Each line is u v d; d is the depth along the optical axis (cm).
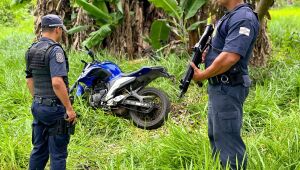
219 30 326
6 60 839
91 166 449
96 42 793
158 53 798
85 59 762
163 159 413
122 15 823
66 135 366
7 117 570
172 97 604
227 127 329
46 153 384
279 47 959
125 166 414
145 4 870
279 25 1259
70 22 907
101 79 570
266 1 559
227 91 325
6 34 1503
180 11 720
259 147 418
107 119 545
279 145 399
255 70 684
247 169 362
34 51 362
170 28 746
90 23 865
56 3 904
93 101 568
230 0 321
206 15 766
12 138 479
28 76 379
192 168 385
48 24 363
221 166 346
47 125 364
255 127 500
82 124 549
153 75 537
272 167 365
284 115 513
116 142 511
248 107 534
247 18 311
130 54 852
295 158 377
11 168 438
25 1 967
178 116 565
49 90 361
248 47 314
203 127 493
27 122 519
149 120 549
